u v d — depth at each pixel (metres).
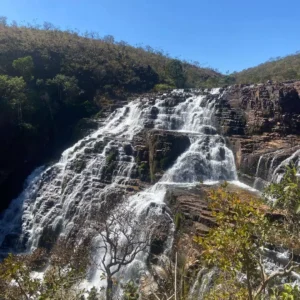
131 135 28.41
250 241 5.34
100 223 16.33
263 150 22.52
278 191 5.86
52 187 26.62
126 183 22.97
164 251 15.83
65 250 14.27
